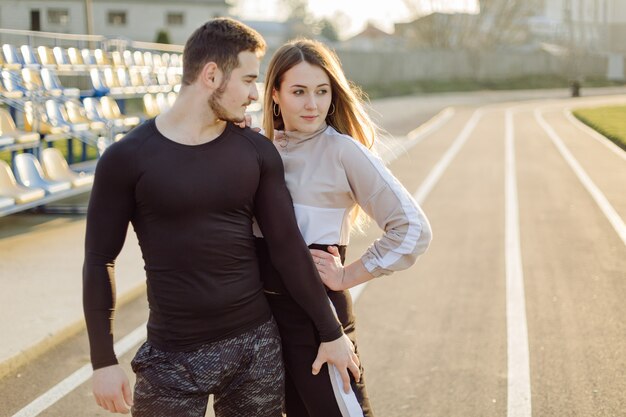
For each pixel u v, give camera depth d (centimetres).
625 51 7794
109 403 219
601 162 1469
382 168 245
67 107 1092
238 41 220
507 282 637
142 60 1591
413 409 388
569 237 809
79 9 4172
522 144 1883
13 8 4069
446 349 477
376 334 510
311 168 250
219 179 222
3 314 538
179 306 224
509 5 6244
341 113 259
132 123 1227
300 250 235
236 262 229
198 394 227
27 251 746
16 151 1035
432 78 5384
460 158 1597
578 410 382
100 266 223
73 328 516
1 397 413
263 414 237
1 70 998
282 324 246
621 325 514
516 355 463
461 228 874
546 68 6419
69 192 891
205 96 221
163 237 222
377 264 241
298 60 248
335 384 240
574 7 7644
